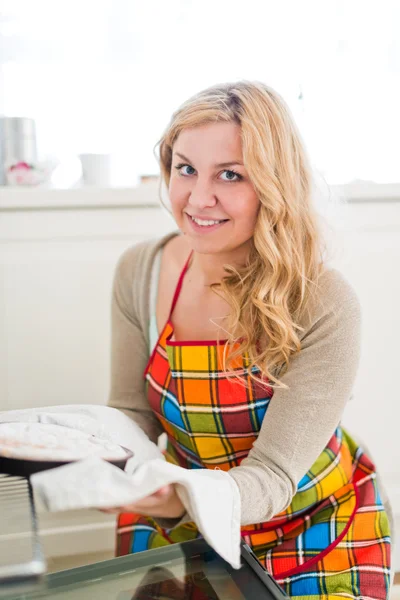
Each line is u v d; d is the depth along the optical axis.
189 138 0.84
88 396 1.45
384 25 1.48
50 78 1.44
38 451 0.59
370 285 1.45
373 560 0.89
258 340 0.93
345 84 1.50
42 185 1.37
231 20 1.45
